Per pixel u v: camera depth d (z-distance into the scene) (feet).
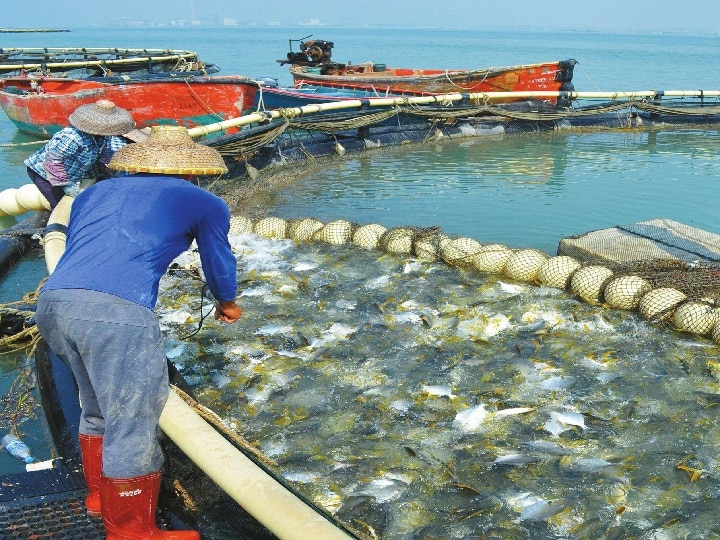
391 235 26.89
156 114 50.88
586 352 18.15
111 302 8.80
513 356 18.03
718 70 153.58
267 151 45.65
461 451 13.87
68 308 8.77
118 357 8.89
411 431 14.65
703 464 13.43
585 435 14.43
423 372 17.25
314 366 17.58
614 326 19.90
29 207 30.50
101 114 20.30
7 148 55.88
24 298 20.89
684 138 57.82
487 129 58.13
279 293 22.66
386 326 19.85
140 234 9.20
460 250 24.84
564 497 12.48
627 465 13.37
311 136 51.49
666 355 18.07
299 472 13.16
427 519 11.92
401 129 54.70
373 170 44.52
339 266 25.21
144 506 9.49
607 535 11.50
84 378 9.68
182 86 50.06
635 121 63.31
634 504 12.32
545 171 44.27
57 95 52.90
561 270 22.67
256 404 15.87
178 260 25.50
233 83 51.16
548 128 60.29
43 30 135.64
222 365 17.70
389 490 12.60
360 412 15.44
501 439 14.33
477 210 34.65
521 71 61.77
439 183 40.68
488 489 12.71
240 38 520.01
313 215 33.68
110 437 9.21
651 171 44.32
